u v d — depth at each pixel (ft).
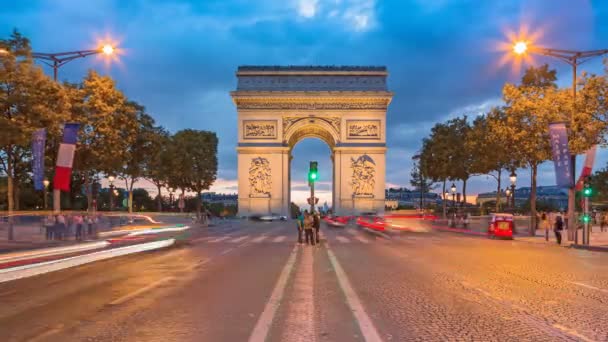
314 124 335.67
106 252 98.78
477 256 99.66
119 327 39.29
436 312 44.73
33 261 83.61
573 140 142.31
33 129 137.69
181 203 342.03
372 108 333.62
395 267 79.82
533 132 172.86
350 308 46.44
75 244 117.91
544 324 40.14
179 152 379.76
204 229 228.22
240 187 331.16
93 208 231.71
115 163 203.10
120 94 191.11
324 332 37.65
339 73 337.52
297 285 60.49
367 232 203.31
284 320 41.60
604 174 348.18
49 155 187.83
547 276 68.90
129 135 200.64
